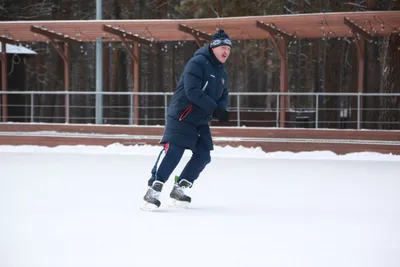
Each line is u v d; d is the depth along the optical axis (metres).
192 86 8.00
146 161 16.17
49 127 20.98
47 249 5.79
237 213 7.98
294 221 7.38
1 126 21.33
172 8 40.66
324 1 36.50
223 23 20.05
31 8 42.97
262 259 5.40
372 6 24.06
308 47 39.25
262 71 42.16
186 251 5.71
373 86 38.09
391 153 18.03
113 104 42.44
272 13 33.75
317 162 16.36
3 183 11.18
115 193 9.86
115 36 23.23
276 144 18.95
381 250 5.77
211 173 13.37
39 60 43.59
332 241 6.20
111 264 5.21
